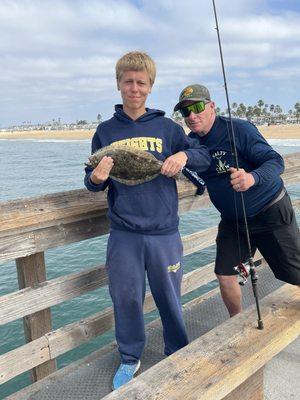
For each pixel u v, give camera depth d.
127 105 2.70
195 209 3.86
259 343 2.42
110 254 2.77
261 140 2.96
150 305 3.51
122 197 2.68
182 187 3.55
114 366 3.03
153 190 2.68
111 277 2.77
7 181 25.55
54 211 2.66
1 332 5.79
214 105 3.10
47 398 2.72
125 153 2.52
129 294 2.76
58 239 2.79
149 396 2.00
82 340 3.01
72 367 3.04
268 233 3.04
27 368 2.75
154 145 2.71
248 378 2.45
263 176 2.75
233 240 3.25
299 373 3.07
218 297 4.18
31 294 2.70
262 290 4.27
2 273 8.56
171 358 2.29
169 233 2.75
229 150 3.01
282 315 2.74
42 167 35.47
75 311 6.43
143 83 2.63
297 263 3.02
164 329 2.97
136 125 2.72
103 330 3.14
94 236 3.01
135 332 2.86
